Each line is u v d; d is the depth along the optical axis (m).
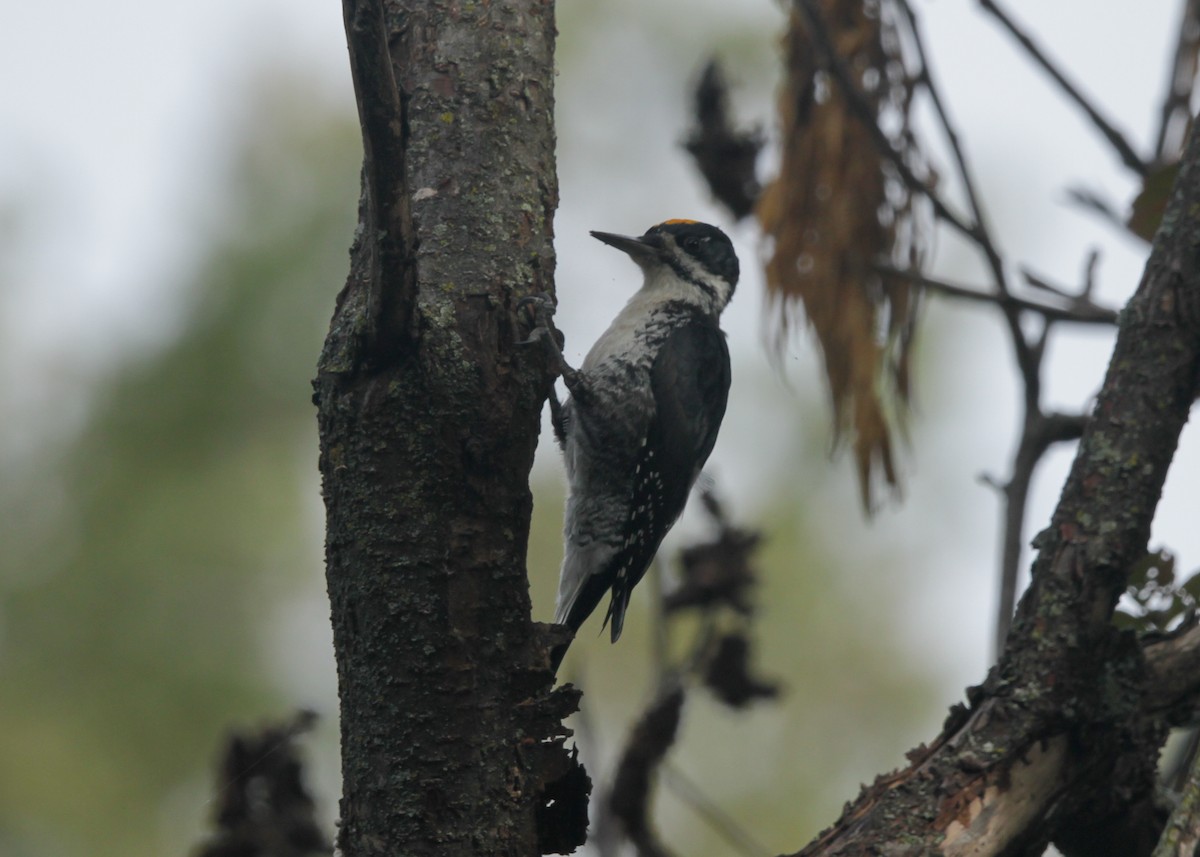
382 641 6.50
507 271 7.21
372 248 6.32
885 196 10.06
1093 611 6.82
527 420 6.93
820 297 10.02
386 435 6.59
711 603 9.52
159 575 13.62
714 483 12.17
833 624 15.45
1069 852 7.27
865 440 9.91
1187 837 6.08
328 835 8.62
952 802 6.57
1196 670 7.04
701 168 11.28
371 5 5.76
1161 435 7.00
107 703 13.10
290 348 14.57
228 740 8.70
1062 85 10.46
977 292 9.84
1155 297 7.14
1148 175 8.90
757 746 15.03
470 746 6.45
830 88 10.22
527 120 7.61
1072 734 6.73
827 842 6.57
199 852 8.49
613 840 8.48
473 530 6.63
